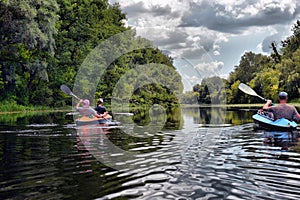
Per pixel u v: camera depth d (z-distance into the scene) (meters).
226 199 3.06
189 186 3.47
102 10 37.12
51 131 9.00
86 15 33.66
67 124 11.28
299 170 4.12
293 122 8.77
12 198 3.17
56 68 29.56
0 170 4.29
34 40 22.39
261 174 3.93
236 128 9.10
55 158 5.04
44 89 29.23
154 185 3.51
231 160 4.73
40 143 6.71
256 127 9.31
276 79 41.12
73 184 3.59
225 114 15.49
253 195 3.17
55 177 3.89
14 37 22.41
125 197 3.14
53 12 24.92
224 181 3.64
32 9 21.78
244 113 16.95
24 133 8.60
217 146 6.02
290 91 39.03
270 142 6.51
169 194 3.22
